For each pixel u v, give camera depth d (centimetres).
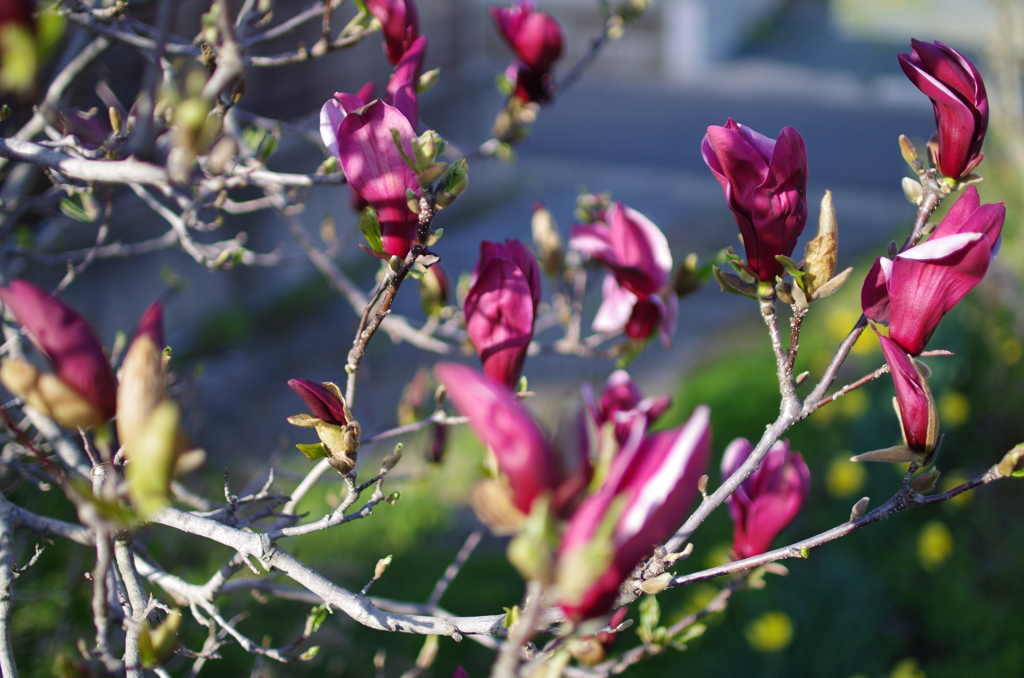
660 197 616
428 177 78
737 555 95
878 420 232
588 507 62
